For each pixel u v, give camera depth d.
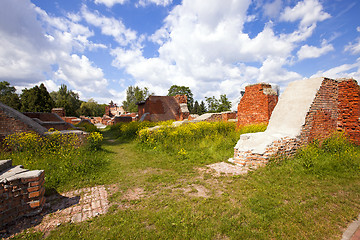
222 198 3.49
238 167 5.38
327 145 6.23
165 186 4.33
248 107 10.55
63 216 3.10
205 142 8.68
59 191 4.17
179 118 23.94
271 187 3.87
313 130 6.32
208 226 2.63
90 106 66.12
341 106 7.25
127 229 2.66
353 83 6.91
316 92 6.31
